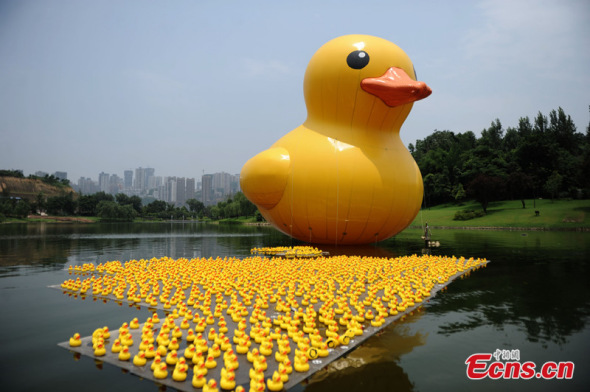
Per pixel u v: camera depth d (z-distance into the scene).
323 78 17.48
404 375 5.31
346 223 17.44
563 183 62.47
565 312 8.36
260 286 10.58
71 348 6.16
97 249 20.89
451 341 6.64
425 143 104.56
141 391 4.82
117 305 8.88
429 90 16.12
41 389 4.82
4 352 6.00
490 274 12.95
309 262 14.47
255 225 69.62
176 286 10.72
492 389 4.95
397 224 18.47
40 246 22.39
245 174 18.86
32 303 8.98
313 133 17.98
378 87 16.39
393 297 9.27
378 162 17.20
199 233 38.78
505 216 48.56
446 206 73.00
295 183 17.38
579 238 27.58
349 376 5.27
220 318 7.78
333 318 7.79
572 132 83.12
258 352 6.05
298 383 5.05
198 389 4.91
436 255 17.73
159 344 6.32
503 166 67.12
